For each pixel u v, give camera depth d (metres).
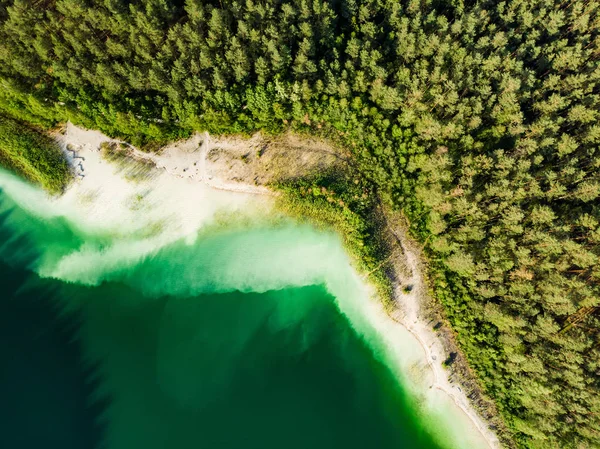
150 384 47.72
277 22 47.50
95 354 48.25
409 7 48.09
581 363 43.06
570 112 48.22
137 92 48.06
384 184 49.25
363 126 48.50
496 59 47.22
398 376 48.31
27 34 45.16
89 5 45.94
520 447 44.62
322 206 48.66
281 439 47.22
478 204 46.53
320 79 47.38
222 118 47.06
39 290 49.16
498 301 46.31
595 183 44.91
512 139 47.94
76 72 45.72
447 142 47.41
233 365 48.47
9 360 47.41
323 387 48.78
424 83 47.03
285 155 49.28
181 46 44.62
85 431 46.06
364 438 47.78
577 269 45.91
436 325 47.34
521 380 44.38
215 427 47.00
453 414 46.59
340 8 49.19
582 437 42.53
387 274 48.19
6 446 45.09
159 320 48.94
